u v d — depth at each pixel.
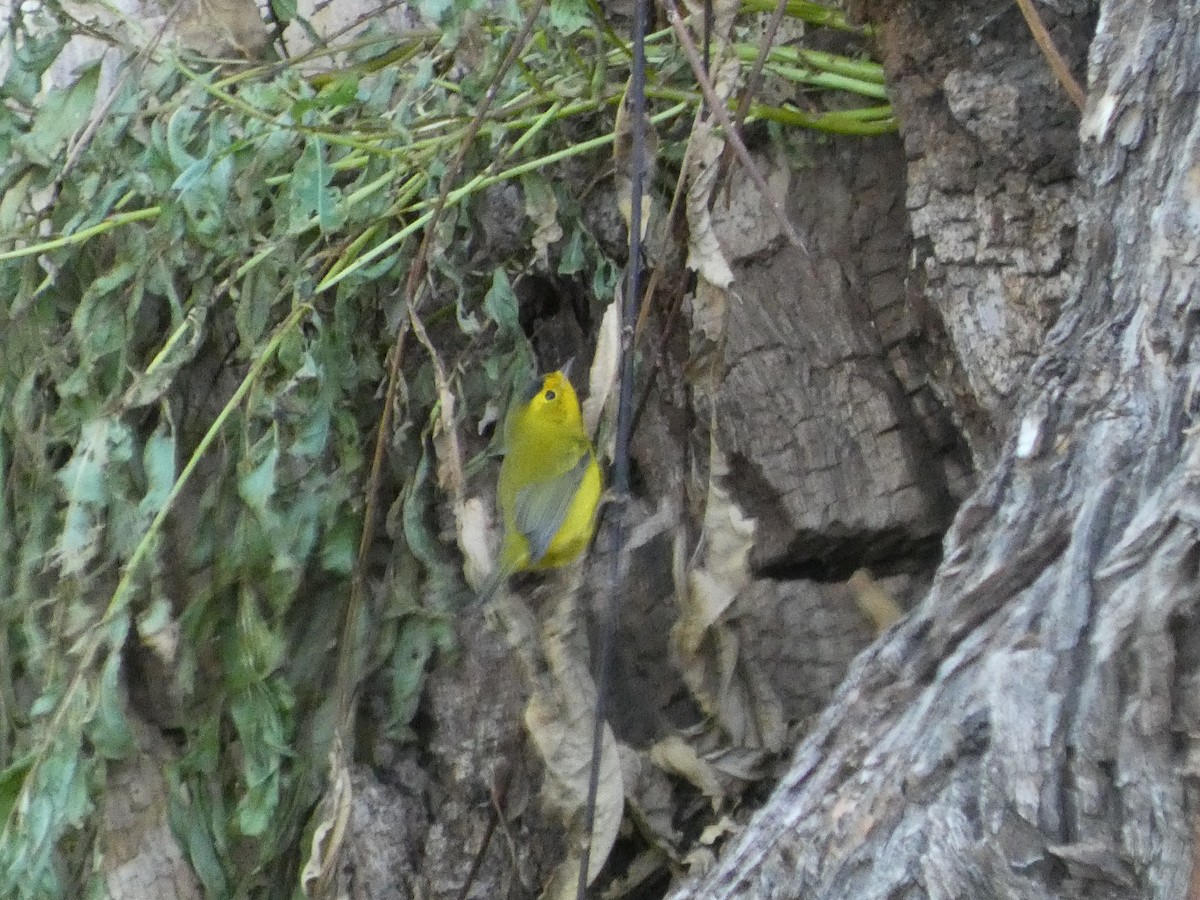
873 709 3.08
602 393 3.99
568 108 4.27
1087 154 3.44
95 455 4.32
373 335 4.76
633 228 3.31
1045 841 2.66
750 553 4.36
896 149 4.52
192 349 4.34
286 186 4.34
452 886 4.62
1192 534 2.66
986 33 4.09
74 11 5.19
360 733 4.81
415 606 4.60
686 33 3.20
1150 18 3.33
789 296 4.51
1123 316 3.17
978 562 3.12
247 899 4.64
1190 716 2.60
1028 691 2.73
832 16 4.41
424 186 4.46
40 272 4.82
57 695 4.39
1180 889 2.55
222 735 4.82
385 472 4.77
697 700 4.13
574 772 3.97
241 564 4.50
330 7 5.56
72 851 4.93
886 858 2.77
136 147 4.61
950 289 4.07
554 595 4.30
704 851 3.98
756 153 4.66
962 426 4.21
